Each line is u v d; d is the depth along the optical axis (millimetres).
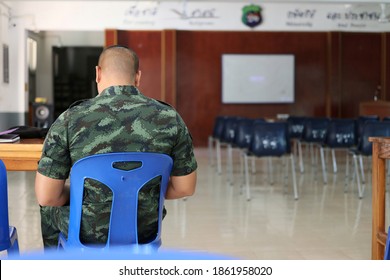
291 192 7242
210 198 6750
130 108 2076
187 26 12773
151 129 2080
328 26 13102
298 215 5695
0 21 11031
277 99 13422
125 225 2104
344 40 13312
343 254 4145
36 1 11977
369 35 13414
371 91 13547
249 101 13367
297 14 12977
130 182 2074
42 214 2588
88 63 15828
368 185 7840
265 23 12938
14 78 11930
